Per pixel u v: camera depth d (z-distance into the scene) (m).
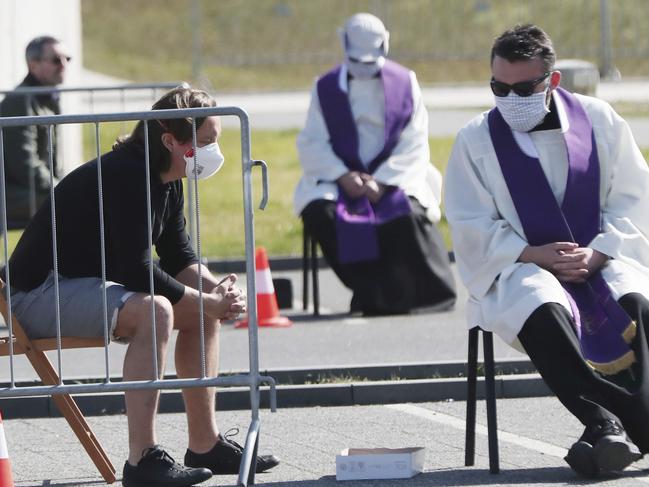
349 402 23.25
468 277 18.61
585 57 88.50
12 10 46.25
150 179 17.36
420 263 31.66
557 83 18.69
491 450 17.80
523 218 18.64
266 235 41.47
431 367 24.33
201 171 17.34
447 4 95.38
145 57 99.38
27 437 21.53
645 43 87.50
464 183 19.08
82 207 17.44
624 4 90.19
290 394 23.25
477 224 18.59
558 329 17.31
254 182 50.59
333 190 31.62
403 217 31.41
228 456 18.20
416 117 32.12
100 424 22.33
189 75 95.31
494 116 19.03
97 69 95.81
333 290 35.84
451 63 93.81
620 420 17.31
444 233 40.03
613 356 17.91
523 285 17.80
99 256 17.58
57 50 34.47
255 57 97.19
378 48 32.12
